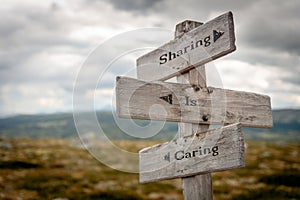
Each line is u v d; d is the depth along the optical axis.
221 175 34.06
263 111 5.50
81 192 27.73
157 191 28.00
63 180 32.28
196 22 5.17
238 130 4.50
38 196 26.59
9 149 52.72
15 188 28.73
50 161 43.41
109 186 29.92
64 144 63.28
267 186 28.50
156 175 5.04
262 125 5.44
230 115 5.11
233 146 4.52
